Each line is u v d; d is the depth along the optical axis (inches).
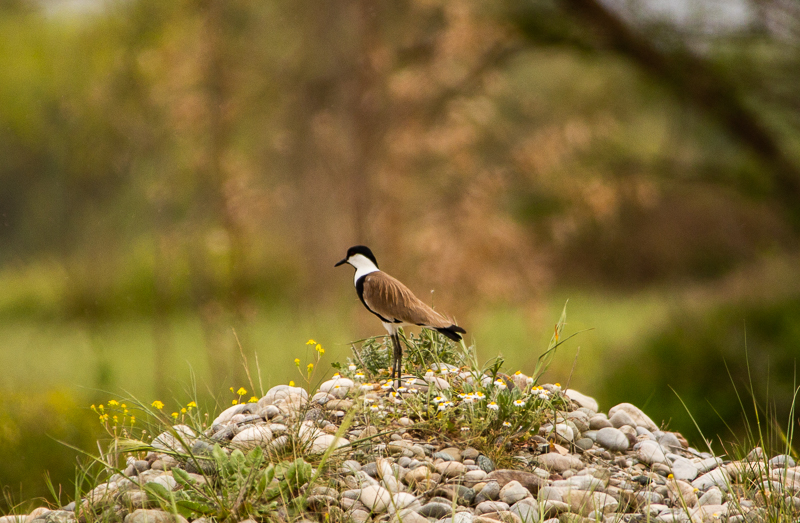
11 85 821.9
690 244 956.0
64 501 297.6
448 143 596.4
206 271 591.2
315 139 604.4
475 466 207.9
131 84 644.1
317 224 601.9
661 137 751.7
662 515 191.2
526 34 644.7
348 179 588.7
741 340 550.0
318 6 605.3
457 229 598.9
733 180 695.7
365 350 271.1
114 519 188.9
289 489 188.4
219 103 593.6
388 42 635.5
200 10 597.6
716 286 750.5
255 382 406.3
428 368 261.4
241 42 622.2
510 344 666.2
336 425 228.5
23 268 916.0
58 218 844.0
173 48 594.9
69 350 719.7
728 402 506.0
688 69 622.8
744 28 591.5
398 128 603.5
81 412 405.4
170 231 646.5
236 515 179.6
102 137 732.0
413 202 627.5
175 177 642.8
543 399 225.9
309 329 588.7
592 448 231.6
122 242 829.8
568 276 1018.1
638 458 228.4
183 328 702.5
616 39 638.5
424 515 184.9
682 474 221.1
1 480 335.9
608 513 191.5
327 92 612.4
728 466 228.8
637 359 585.9
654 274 1037.8
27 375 593.9
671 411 521.7
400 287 251.6
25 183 876.6
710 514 191.6
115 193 804.6
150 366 596.1
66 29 798.5
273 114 625.3
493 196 633.0
